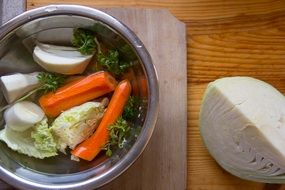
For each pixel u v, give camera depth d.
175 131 0.77
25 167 0.74
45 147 0.75
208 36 0.80
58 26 0.75
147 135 0.69
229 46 0.80
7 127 0.76
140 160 0.76
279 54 0.80
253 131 0.73
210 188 0.77
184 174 0.76
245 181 0.78
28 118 0.75
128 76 0.77
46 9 0.71
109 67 0.77
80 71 0.78
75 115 0.74
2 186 0.74
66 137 0.75
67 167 0.76
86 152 0.74
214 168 0.78
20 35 0.74
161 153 0.77
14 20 0.71
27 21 0.71
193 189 0.77
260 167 0.75
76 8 0.71
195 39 0.80
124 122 0.75
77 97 0.76
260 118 0.73
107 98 0.77
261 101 0.74
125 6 0.79
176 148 0.77
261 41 0.80
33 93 0.77
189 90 0.79
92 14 0.72
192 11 0.80
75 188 0.68
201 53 0.79
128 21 0.79
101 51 0.77
